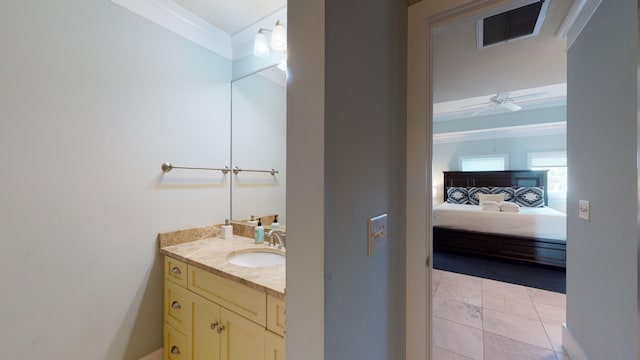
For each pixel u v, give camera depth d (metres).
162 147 1.74
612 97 1.28
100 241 1.49
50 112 1.32
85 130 1.43
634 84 1.13
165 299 1.70
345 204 0.73
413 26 1.17
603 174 1.36
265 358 1.10
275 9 1.78
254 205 2.05
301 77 0.68
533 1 1.02
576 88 1.68
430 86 1.16
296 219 0.69
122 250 1.57
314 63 0.65
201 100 1.95
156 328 1.72
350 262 0.76
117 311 1.55
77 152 1.40
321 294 0.65
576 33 1.67
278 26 1.72
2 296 1.20
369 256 0.86
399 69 1.11
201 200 1.95
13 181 1.22
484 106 4.58
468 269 3.50
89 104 1.44
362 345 0.83
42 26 1.29
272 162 2.00
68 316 1.38
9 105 1.21
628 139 1.17
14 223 1.23
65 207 1.37
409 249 1.18
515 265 3.64
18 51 1.23
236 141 2.12
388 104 1.00
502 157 5.78
